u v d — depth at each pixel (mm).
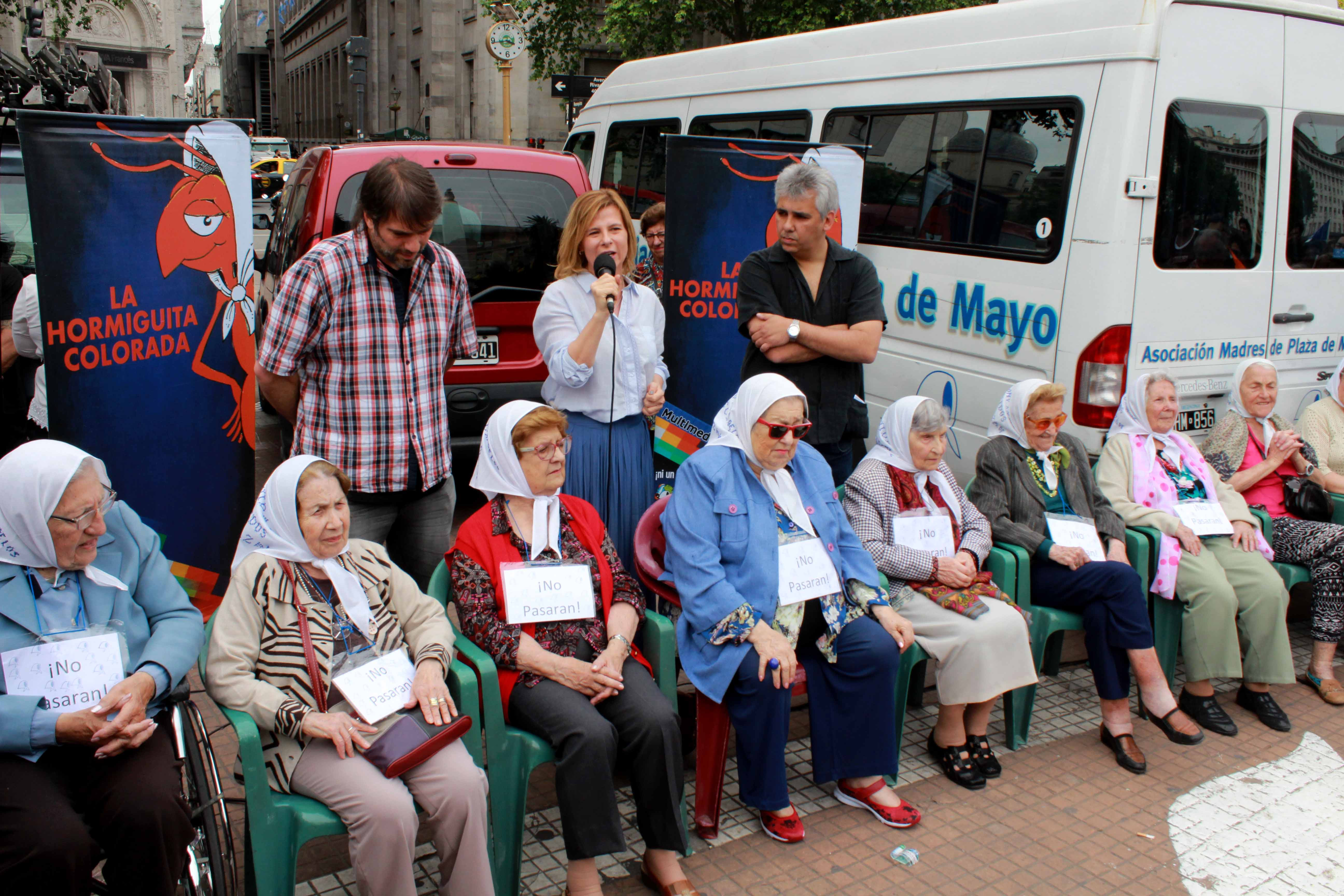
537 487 3018
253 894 2531
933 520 3805
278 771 2570
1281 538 4516
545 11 17156
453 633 2924
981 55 5055
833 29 6148
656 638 3141
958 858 3148
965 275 5145
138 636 2598
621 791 3459
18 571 2404
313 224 5023
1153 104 4371
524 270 5383
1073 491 4168
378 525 3227
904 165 5531
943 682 3506
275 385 3113
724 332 4562
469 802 2543
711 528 3252
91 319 2791
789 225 3676
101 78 7676
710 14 14539
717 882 2990
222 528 3270
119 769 2367
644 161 8062
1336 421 4902
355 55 15727
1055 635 4414
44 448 2410
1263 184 4824
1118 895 2992
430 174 2965
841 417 3906
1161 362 4664
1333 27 4879
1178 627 4258
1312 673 4453
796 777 3604
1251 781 3664
